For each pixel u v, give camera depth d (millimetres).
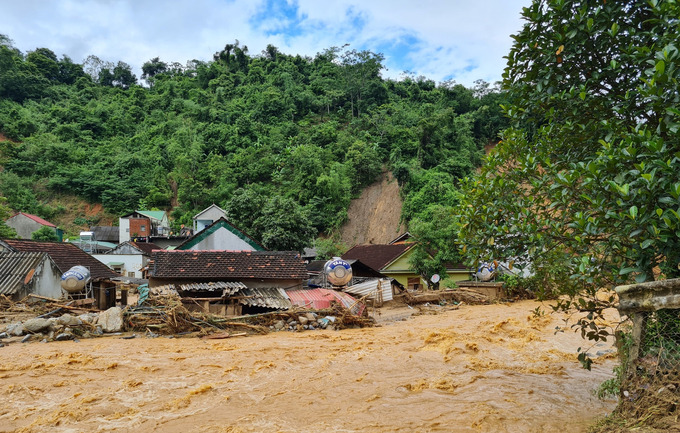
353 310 19438
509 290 28375
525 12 7676
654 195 5254
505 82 8578
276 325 17703
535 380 10086
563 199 6621
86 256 25969
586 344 14164
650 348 5703
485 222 7684
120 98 92000
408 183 58562
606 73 7367
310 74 96000
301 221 33469
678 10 5641
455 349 13359
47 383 9977
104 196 68125
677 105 5426
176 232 60906
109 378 10422
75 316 16594
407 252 33219
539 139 8172
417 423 7504
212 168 70188
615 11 7070
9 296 18516
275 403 8695
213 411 8281
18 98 86812
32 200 66250
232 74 96562
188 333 16172
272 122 79438
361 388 9641
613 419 5973
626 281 6164
